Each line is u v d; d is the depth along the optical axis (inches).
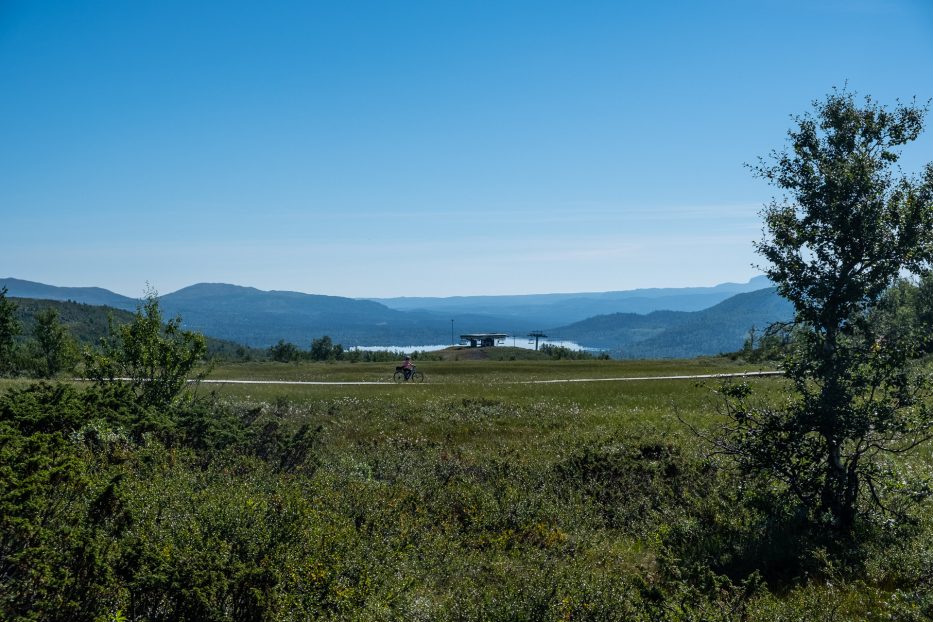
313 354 4379.9
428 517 504.1
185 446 589.3
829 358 444.1
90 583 258.1
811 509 453.1
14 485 300.2
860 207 449.1
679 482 622.2
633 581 349.7
